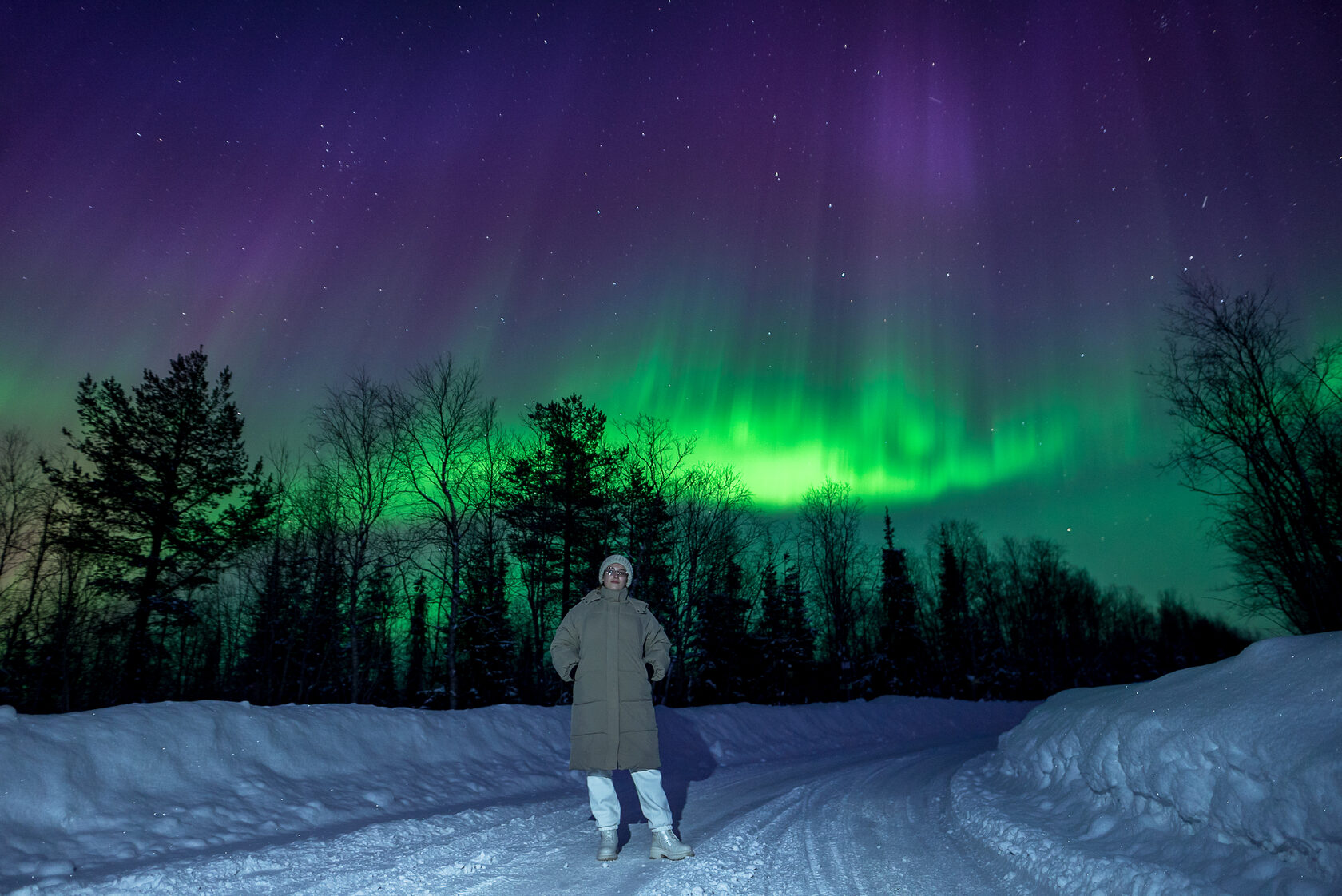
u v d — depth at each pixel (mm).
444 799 7340
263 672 31094
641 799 4641
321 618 28016
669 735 13336
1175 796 4098
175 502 25188
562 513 27938
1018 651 61156
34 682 24672
